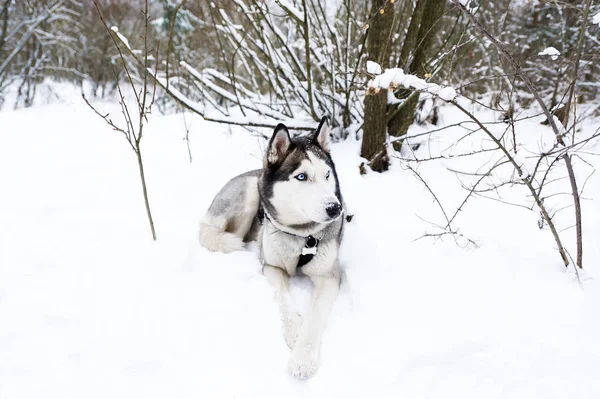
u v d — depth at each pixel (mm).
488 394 1750
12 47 9672
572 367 1816
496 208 3209
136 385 1896
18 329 2197
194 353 2086
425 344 2070
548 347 1947
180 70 6836
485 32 2008
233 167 4453
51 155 4887
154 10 10984
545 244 2711
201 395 1864
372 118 3869
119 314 2350
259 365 2047
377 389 1865
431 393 1796
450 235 2916
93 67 10422
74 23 10461
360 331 2221
